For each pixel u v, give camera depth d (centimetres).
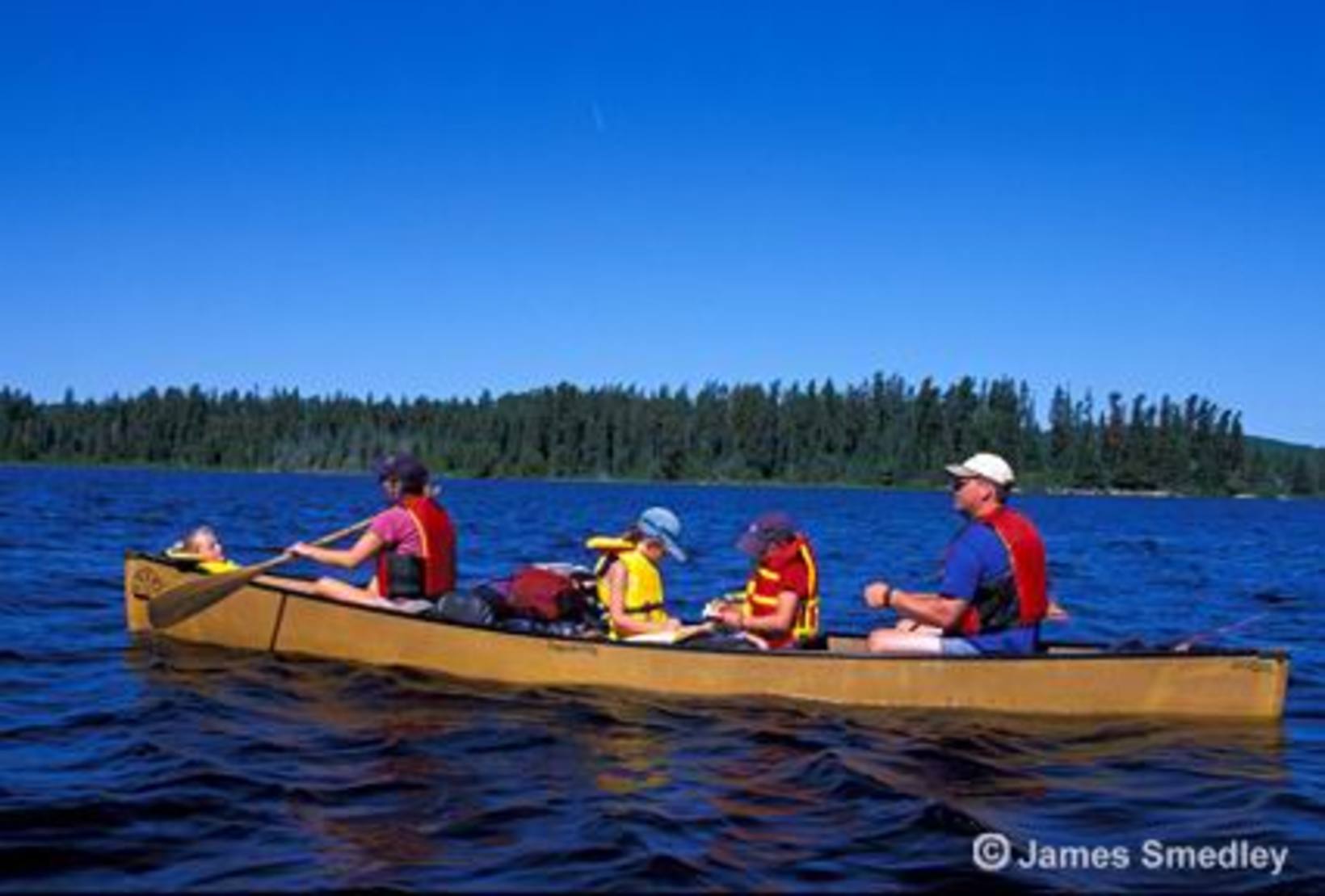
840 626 1235
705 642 796
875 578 1819
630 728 686
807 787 585
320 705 721
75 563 1555
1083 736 698
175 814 517
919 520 4462
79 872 454
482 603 824
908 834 521
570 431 12531
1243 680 749
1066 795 589
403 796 553
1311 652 1127
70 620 1032
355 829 507
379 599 863
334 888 445
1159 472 11781
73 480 6631
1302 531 4481
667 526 812
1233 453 11919
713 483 11994
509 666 786
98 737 640
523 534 2684
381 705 722
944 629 753
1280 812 570
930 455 11781
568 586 859
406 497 870
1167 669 746
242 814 521
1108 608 1486
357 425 13212
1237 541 3562
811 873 473
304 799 543
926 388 12000
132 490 5084
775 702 752
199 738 641
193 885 444
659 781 589
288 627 856
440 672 805
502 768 601
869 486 11719
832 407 12219
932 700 741
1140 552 2822
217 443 13288
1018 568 746
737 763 623
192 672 802
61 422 13650
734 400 12369
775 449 12069
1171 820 555
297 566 1659
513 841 498
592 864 474
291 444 13100
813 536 3086
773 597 796
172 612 890
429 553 855
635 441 12338
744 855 491
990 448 11862
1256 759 664
